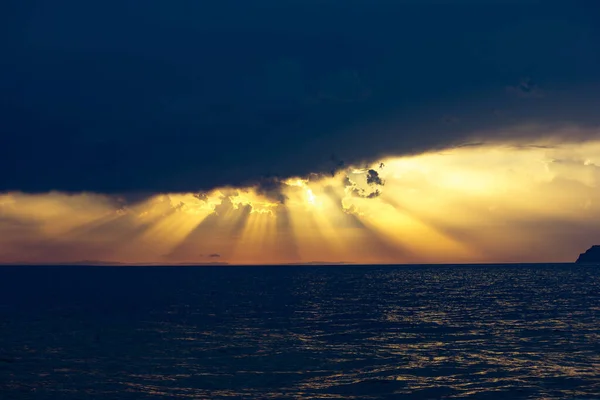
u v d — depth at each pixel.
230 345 53.03
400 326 67.31
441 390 36.28
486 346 52.09
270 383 38.34
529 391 35.62
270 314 80.88
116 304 96.12
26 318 74.19
